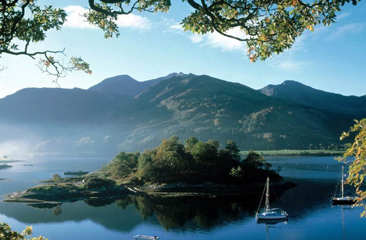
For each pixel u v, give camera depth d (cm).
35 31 1703
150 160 16275
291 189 14538
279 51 1498
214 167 16062
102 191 13700
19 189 14388
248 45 1572
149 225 8700
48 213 10044
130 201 12125
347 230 7981
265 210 10381
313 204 11144
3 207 10806
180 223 8881
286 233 7838
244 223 8831
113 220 9219
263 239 7412
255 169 16225
